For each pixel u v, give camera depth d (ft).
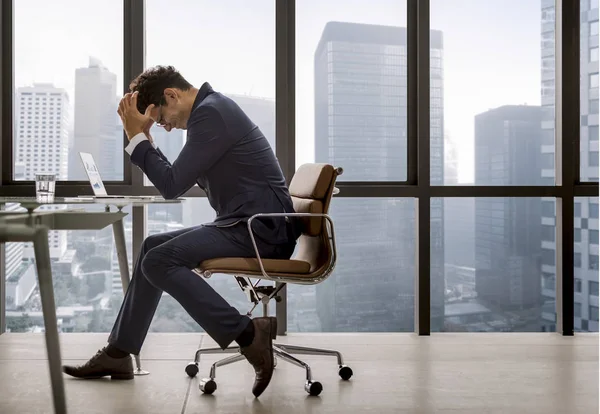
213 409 7.74
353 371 9.63
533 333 12.69
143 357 10.44
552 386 8.82
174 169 8.46
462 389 8.66
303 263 8.57
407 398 8.23
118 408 7.73
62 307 12.48
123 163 12.42
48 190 9.50
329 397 8.27
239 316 8.05
